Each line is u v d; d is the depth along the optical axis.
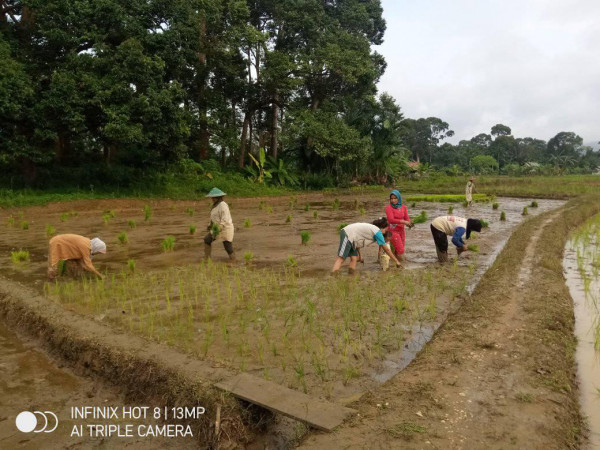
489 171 75.75
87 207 18.83
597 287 7.11
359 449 2.85
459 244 8.48
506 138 92.88
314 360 4.29
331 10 36.44
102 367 4.28
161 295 6.42
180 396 3.62
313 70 31.72
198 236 11.98
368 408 3.35
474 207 20.61
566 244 10.91
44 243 10.61
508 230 12.91
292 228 13.53
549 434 3.05
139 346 4.40
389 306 5.94
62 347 4.70
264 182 30.23
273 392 3.51
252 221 15.42
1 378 4.25
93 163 24.16
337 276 7.47
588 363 4.38
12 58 18.70
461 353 4.31
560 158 69.75
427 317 5.54
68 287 6.71
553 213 15.98
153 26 22.62
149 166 24.45
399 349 4.62
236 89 30.47
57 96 18.14
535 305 5.61
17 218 15.72
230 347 4.59
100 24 20.61
